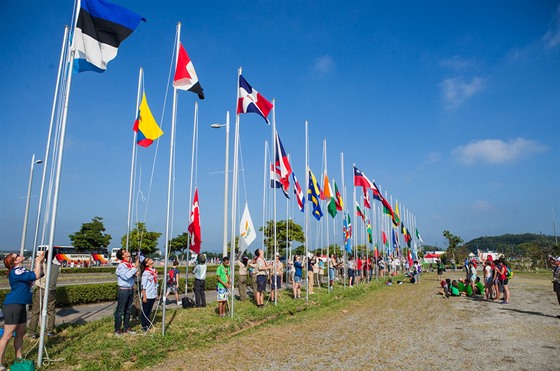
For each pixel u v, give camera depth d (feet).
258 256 55.11
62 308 52.54
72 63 29.94
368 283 98.89
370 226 113.50
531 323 44.60
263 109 53.78
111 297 59.41
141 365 27.91
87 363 27.02
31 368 24.04
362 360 29.55
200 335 36.76
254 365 28.30
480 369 27.37
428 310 54.90
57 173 28.68
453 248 217.56
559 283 48.39
